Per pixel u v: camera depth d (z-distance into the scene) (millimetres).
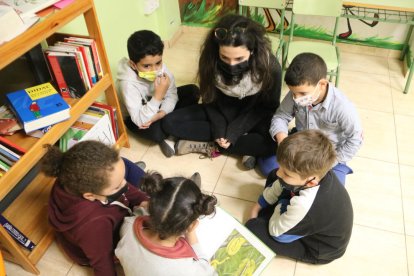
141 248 943
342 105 1330
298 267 1329
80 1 1255
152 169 1731
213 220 1296
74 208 1061
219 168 1730
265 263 1228
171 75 1799
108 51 1999
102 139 1552
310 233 1176
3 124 1239
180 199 864
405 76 2332
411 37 2379
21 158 1154
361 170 1698
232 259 1233
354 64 2480
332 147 1072
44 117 1225
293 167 1030
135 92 1692
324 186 1087
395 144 1833
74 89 1428
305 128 1526
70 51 1344
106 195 1073
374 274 1306
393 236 1420
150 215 883
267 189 1394
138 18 2266
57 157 1052
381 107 2080
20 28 1048
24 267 1342
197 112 1756
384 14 2338
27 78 1392
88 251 1122
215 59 1496
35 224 1377
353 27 2500
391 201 1554
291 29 2238
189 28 2844
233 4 2605
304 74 1227
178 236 925
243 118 1643
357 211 1516
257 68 1471
